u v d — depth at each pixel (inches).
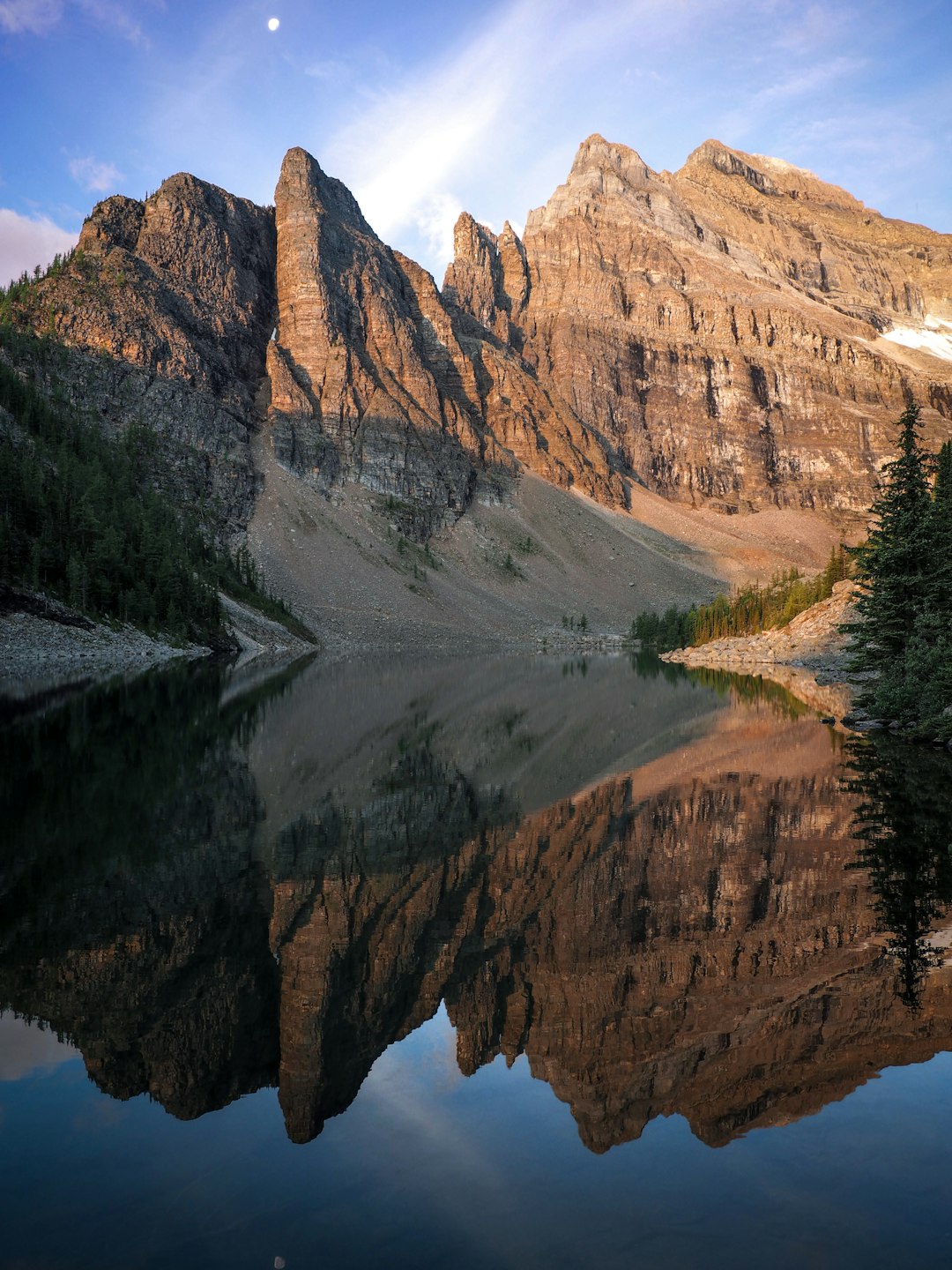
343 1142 298.5
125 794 973.8
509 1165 281.6
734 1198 261.6
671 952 490.0
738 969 462.0
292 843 770.2
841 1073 344.8
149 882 639.8
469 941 513.3
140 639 4143.7
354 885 634.8
